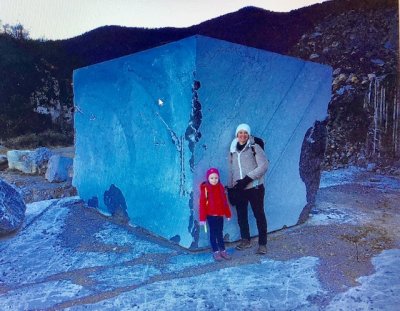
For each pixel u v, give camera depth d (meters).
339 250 4.73
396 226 5.76
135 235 5.52
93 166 6.79
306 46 20.31
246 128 4.53
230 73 4.72
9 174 15.95
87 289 3.84
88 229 5.84
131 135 5.67
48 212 6.79
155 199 5.30
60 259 4.69
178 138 4.77
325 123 6.18
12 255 4.86
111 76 5.95
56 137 28.70
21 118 29.72
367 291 3.63
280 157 5.49
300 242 5.05
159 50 4.88
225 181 4.87
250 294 3.63
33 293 3.78
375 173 10.80
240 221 4.79
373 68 14.83
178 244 5.04
